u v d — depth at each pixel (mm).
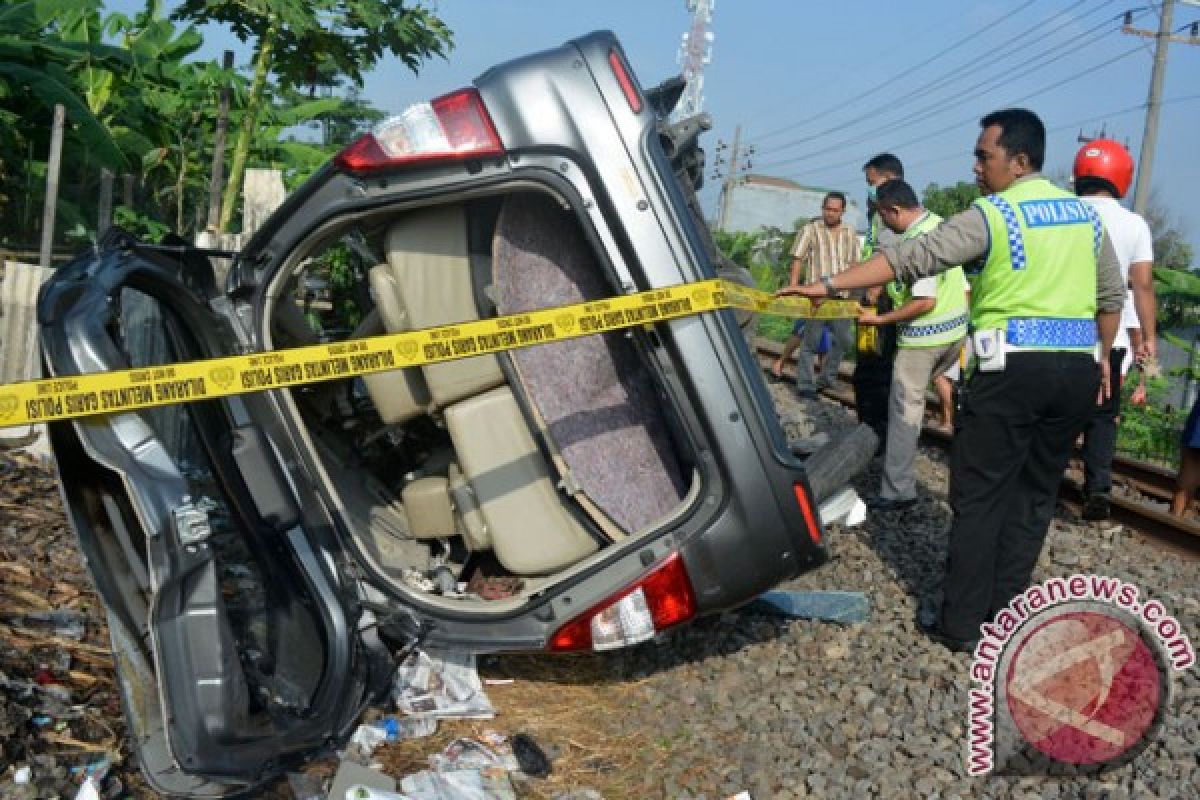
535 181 3717
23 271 6230
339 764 3488
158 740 3076
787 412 10664
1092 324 4613
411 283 4016
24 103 13016
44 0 13477
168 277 3656
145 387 3125
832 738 4055
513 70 3764
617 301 3680
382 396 4219
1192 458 7645
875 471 8398
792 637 4906
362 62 11961
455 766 3572
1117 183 6625
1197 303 23422
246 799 3230
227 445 3920
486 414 4023
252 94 12242
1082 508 7215
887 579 5789
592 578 3838
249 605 4312
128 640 3186
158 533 2938
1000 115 4660
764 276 33406
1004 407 4582
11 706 3256
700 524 3789
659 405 4102
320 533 3891
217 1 11375
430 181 3738
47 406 2949
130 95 14375
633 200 3703
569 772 3715
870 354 7961
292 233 3857
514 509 4047
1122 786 3723
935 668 4617
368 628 3887
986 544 4723
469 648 3896
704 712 4203
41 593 4258
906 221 6789
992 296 4574
